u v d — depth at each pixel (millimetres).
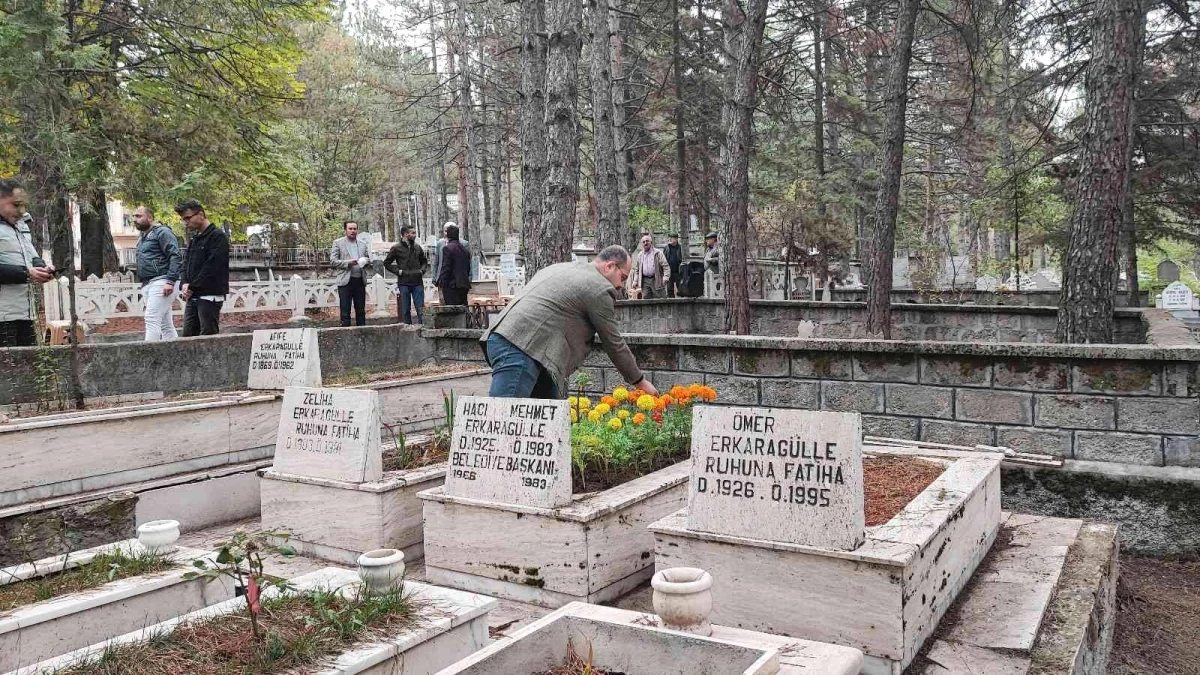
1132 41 8133
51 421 5105
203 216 9258
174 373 7484
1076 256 8328
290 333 6672
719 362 7055
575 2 12703
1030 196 20719
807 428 3361
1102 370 5566
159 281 9391
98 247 21719
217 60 20547
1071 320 8352
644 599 4184
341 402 4984
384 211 54375
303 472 5062
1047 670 3119
